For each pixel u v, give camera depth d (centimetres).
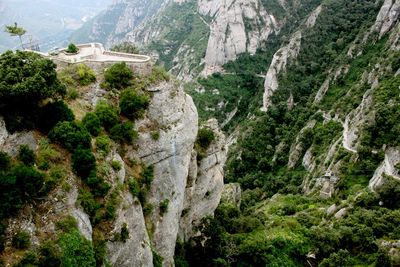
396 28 12800
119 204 4100
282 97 15738
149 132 5047
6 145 3653
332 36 17138
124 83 5150
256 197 11388
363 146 8925
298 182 11150
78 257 3491
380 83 10344
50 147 3906
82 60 5219
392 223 6438
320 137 11719
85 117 4488
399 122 8756
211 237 6450
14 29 5559
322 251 6400
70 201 3691
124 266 4106
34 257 3256
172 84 5475
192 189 6081
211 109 18738
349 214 7106
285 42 19338
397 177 7312
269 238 6544
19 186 3412
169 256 5228
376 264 5700
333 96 13562
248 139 14312
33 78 3853
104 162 4216
